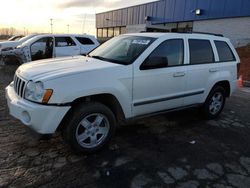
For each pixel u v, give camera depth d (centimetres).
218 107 560
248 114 609
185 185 306
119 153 373
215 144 427
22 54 1005
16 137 402
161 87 426
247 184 317
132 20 3359
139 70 392
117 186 296
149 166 343
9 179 295
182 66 456
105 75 357
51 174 310
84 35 1116
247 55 1645
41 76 330
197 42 491
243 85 1049
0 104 561
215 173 337
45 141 393
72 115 338
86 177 309
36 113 315
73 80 330
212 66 514
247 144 436
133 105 396
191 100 488
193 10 2394
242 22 1978
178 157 373
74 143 344
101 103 367
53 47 1020
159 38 430
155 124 501
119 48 449
